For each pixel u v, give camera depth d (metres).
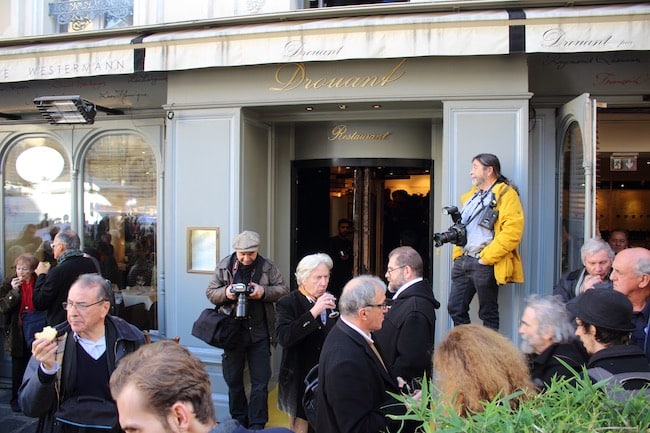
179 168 5.40
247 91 5.19
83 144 6.43
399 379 2.78
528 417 1.53
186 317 5.39
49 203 6.63
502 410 1.57
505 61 4.66
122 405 1.56
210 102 5.27
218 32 4.81
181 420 1.54
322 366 2.57
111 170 6.41
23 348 5.57
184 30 5.08
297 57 4.64
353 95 4.94
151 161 6.25
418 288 3.25
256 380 4.54
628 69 5.00
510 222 4.14
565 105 4.90
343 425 2.40
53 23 6.32
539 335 2.54
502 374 1.95
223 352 5.07
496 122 4.68
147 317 6.26
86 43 5.11
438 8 4.53
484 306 4.37
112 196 6.41
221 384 5.27
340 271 6.25
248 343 4.52
